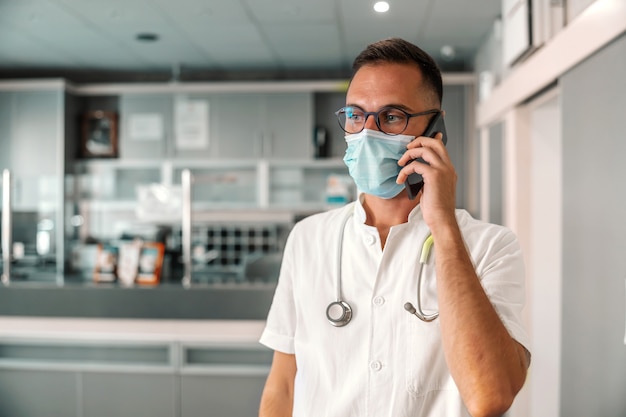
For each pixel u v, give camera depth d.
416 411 1.00
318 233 1.16
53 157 5.41
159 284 3.13
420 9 4.03
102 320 3.02
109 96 5.72
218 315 2.96
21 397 3.06
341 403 1.03
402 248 1.07
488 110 4.22
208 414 2.95
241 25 4.42
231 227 5.57
